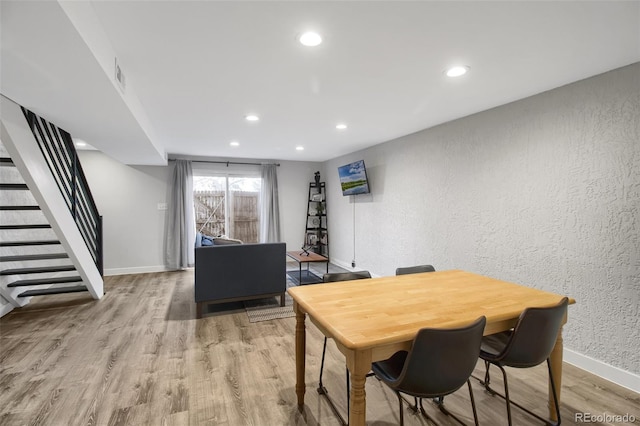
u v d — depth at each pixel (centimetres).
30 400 205
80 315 362
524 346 159
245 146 521
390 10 156
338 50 198
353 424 134
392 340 132
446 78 240
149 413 194
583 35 179
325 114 335
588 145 235
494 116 308
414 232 425
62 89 207
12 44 150
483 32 177
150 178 582
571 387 221
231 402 205
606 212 226
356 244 577
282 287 391
